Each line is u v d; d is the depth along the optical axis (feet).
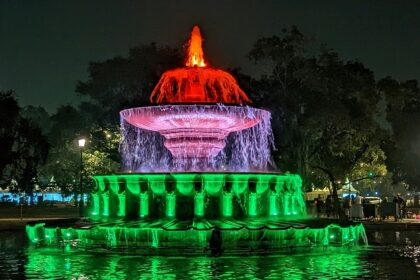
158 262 51.44
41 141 158.40
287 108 149.38
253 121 72.18
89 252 58.23
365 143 165.58
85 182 186.70
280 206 65.21
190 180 61.72
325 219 66.33
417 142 184.96
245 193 62.69
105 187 66.23
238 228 56.13
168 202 61.98
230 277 43.37
